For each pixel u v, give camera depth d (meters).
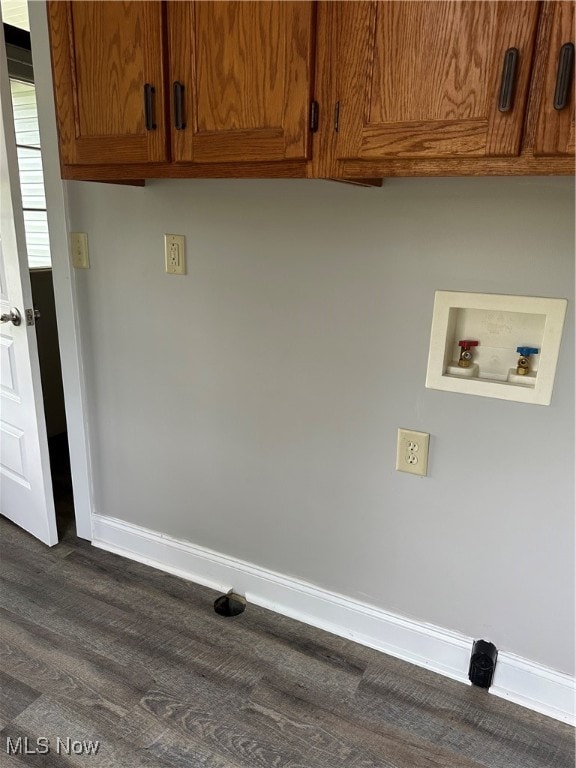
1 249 1.94
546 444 1.36
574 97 0.87
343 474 1.65
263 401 1.71
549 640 1.50
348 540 1.71
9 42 2.54
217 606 1.91
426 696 1.58
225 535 1.94
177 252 1.70
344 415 1.59
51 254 1.93
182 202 1.65
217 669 1.65
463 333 1.42
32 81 2.67
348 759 1.40
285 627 1.83
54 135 1.77
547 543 1.43
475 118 0.96
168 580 2.04
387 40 0.98
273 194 1.51
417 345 1.44
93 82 1.30
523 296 1.28
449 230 1.32
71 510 2.50
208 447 1.87
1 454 2.29
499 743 1.45
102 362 1.98
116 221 1.78
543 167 0.94
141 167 1.33
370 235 1.41
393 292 1.43
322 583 1.80
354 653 1.73
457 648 1.62
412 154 1.02
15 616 1.83
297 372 1.62
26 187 2.83
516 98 0.92
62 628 1.79
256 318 1.64
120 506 2.16
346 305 1.50
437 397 1.45
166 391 1.88
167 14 1.16
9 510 2.36
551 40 0.87
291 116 1.10
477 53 0.92
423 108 0.99
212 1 1.11
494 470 1.43
